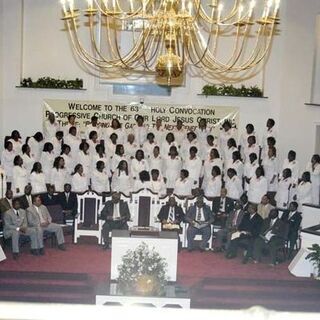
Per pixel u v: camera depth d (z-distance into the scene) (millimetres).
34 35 18516
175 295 10312
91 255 13688
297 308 11281
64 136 17859
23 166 16797
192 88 18484
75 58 18469
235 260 13727
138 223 14602
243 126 18516
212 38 17797
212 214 14312
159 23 6809
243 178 17281
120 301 10086
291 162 17047
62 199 15117
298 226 13992
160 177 16156
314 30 17828
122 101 18500
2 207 13672
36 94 18422
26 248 13992
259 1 17109
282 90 18203
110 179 17328
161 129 18219
